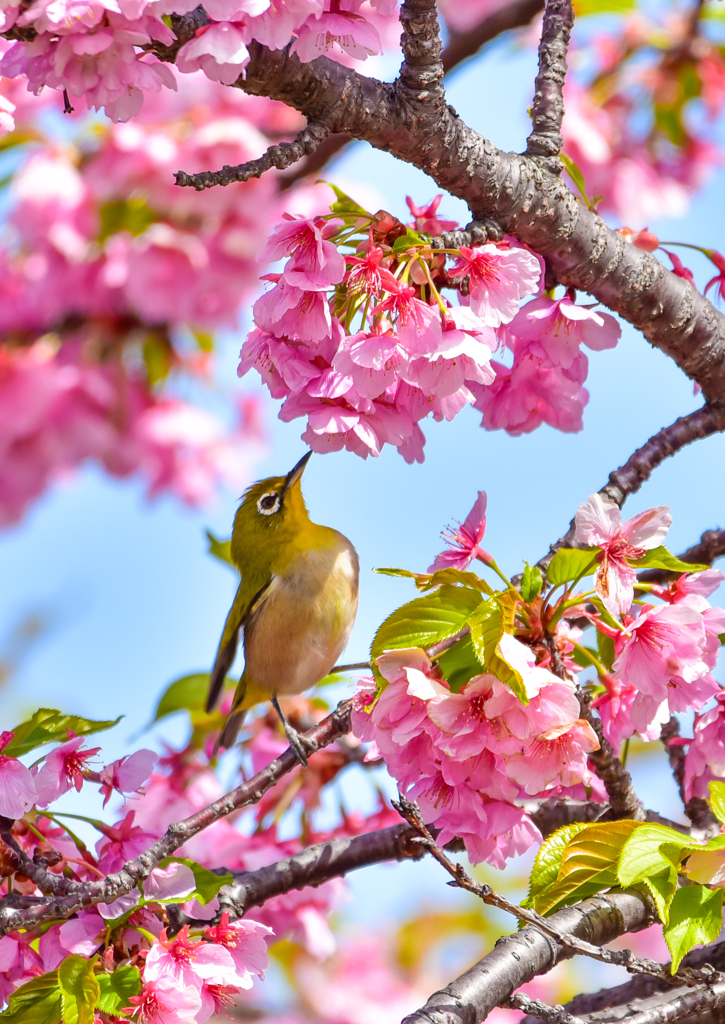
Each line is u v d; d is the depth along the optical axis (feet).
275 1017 46.16
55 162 44.78
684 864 19.61
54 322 49.67
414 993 49.11
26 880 22.91
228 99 46.09
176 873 22.62
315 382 21.04
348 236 22.33
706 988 19.83
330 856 29.25
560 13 25.66
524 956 20.13
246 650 37.06
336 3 19.52
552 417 26.91
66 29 17.66
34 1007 20.29
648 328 26.78
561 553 20.15
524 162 24.07
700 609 21.22
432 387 20.27
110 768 24.08
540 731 18.48
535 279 21.48
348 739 35.19
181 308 47.47
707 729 23.45
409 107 22.11
